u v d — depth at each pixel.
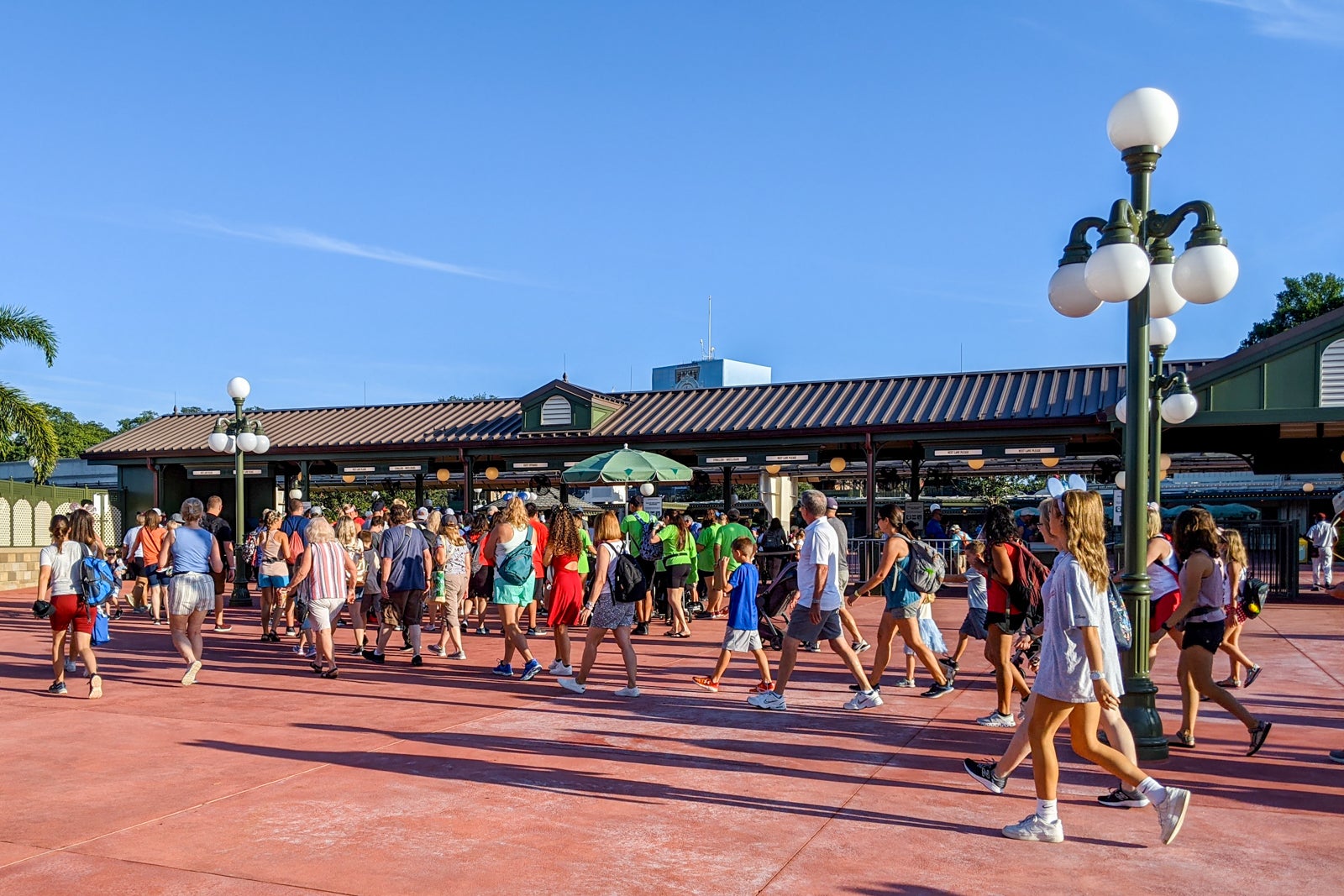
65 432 67.94
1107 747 5.76
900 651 13.73
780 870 5.32
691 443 25.88
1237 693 10.39
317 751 7.93
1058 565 5.75
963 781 7.06
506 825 6.05
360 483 36.41
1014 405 23.75
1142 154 7.69
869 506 24.20
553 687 10.91
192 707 9.77
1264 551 21.27
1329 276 43.66
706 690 10.69
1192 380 21.39
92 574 10.24
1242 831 5.93
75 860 5.43
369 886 5.07
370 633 15.84
